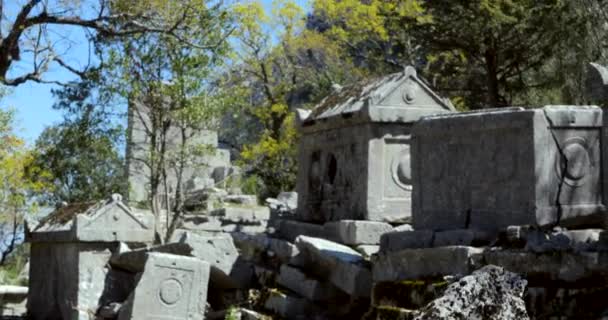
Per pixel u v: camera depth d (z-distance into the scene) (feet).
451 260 33.53
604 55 88.48
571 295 28.73
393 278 36.60
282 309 41.81
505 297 15.42
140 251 51.70
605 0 90.22
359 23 124.47
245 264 48.78
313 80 129.18
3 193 90.84
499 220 36.86
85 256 55.21
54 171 92.22
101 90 73.97
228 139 141.08
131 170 97.60
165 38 71.77
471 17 87.25
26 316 63.05
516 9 85.92
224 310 46.44
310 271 43.55
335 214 54.60
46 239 59.41
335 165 55.57
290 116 116.88
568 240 32.96
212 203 86.69
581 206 36.50
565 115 36.50
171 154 78.48
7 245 99.86
